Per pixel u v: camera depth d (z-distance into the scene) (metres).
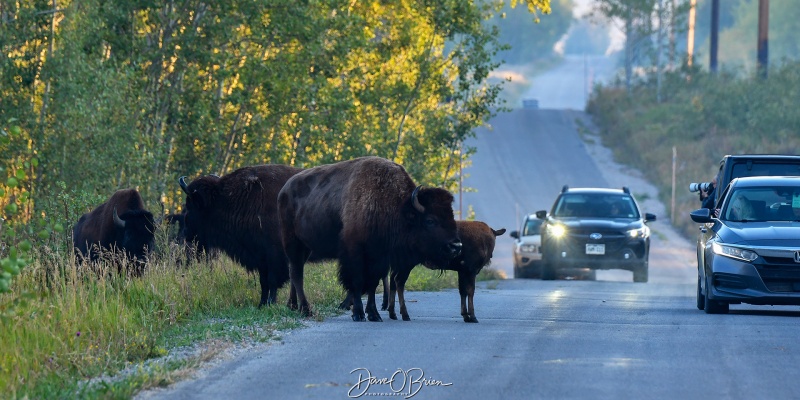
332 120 103.44
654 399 30.36
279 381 33.34
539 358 37.69
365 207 48.31
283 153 103.25
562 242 96.88
